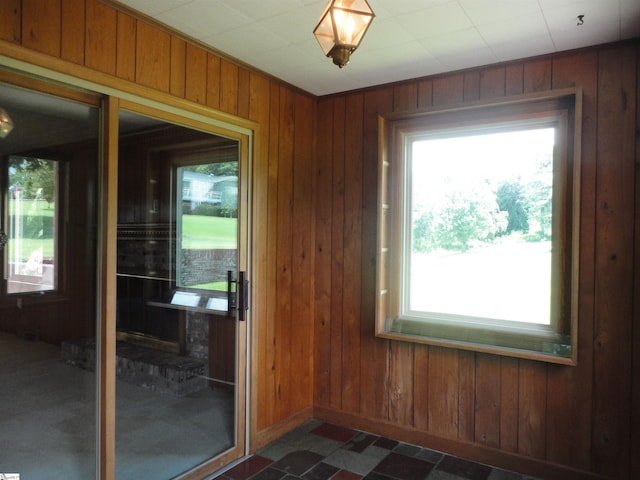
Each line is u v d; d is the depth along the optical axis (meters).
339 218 3.37
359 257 3.28
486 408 2.79
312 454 2.88
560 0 2.01
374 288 3.21
